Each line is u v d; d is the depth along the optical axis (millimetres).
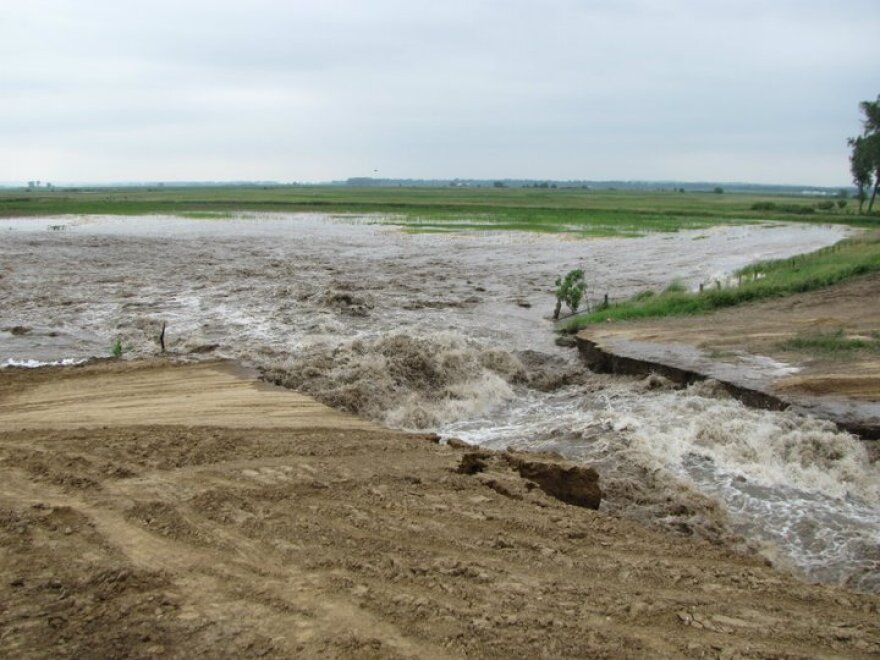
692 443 11430
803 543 8625
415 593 6094
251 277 31062
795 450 10922
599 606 6035
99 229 57344
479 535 7387
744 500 9711
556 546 7273
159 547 6812
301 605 5840
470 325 22109
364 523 7547
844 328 17844
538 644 5398
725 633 5719
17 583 6031
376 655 5195
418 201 103000
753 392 13188
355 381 14812
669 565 7016
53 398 13227
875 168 75938
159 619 5590
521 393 15492
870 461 10742
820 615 6148
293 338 19344
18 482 8391
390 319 22688
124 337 19531
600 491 9469
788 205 96312
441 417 13750
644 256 40656
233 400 13125
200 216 73562
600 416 12953
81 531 7086
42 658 5082
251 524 7371
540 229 57594
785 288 22938
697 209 89938
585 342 17812
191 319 21922
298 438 10719
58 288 27609
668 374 15109
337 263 36656
